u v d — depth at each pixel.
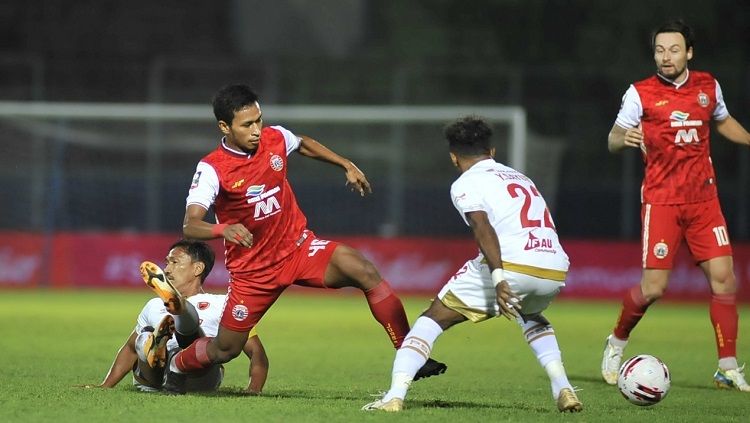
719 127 36.12
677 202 35.31
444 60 133.62
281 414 25.98
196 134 108.56
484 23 136.25
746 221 98.88
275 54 132.50
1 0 134.25
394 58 133.00
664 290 35.72
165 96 108.62
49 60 123.62
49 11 134.62
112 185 101.69
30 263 92.75
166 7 134.88
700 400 32.12
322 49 133.12
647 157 35.69
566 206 101.75
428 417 25.94
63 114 95.50
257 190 28.50
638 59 135.12
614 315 74.56
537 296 26.94
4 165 101.69
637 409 29.17
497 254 25.75
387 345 51.09
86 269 92.88
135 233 97.88
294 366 41.62
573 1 136.62
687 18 135.62
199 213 27.75
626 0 136.62
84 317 65.31
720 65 134.12
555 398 27.78
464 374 39.69
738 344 52.88
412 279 91.38
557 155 104.81
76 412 26.06
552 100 114.62
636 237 99.00
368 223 101.69
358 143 111.50
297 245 29.30
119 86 121.19
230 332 29.25
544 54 135.25
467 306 27.03
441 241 91.50
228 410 26.55
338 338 54.72
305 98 121.25
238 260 29.05
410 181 102.88
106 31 134.12
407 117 96.31
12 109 94.75
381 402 27.05
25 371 37.72
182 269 31.36
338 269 29.20
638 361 28.97
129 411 26.23
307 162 108.25
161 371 30.72
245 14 133.38
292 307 78.75
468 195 26.55
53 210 100.25
